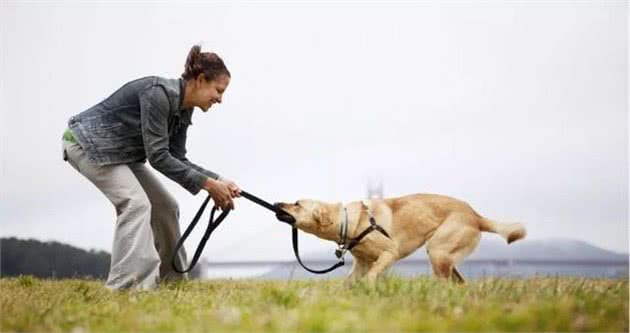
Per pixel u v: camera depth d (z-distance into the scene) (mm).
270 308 2883
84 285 4766
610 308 2818
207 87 4578
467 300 3055
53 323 2820
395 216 4750
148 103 4395
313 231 4707
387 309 2787
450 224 4711
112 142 4465
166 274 4914
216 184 4492
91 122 4492
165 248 4918
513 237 4719
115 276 4352
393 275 3744
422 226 4734
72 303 3506
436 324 2457
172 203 4887
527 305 2793
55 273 6215
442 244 4668
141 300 3566
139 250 4340
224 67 4621
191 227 4609
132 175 4508
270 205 4703
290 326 2461
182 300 3613
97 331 2668
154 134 4418
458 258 4664
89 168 4480
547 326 2465
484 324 2469
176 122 4617
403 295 3227
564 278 4129
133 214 4395
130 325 2713
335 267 4695
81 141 4445
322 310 2779
